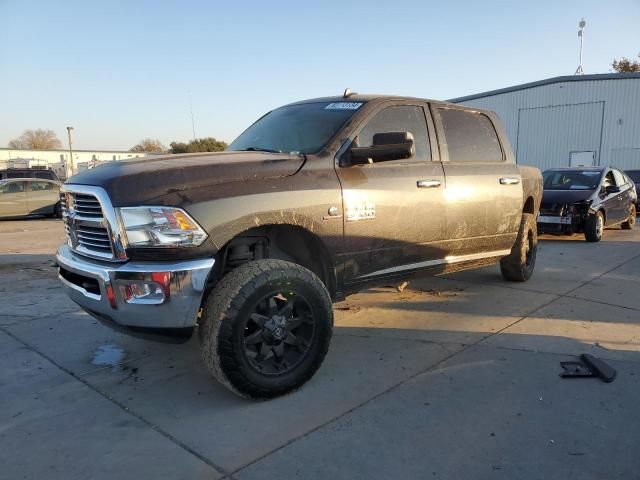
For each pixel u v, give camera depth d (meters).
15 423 3.17
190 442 2.93
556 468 2.64
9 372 3.94
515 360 4.02
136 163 3.44
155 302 3.03
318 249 3.79
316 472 2.63
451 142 4.91
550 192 10.88
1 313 5.45
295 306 3.53
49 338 4.68
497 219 5.27
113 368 4.01
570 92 28.80
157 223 3.05
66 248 3.78
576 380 3.65
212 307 3.19
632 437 2.91
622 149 27.38
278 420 3.16
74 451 2.85
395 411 3.25
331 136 3.98
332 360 4.07
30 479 2.61
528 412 3.21
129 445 2.91
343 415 3.21
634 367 3.86
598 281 6.65
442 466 2.67
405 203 4.25
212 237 3.15
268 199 3.38
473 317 5.13
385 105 4.36
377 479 2.57
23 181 16.77
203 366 4.03
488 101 32.50
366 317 5.19
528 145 30.80
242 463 2.72
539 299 5.76
